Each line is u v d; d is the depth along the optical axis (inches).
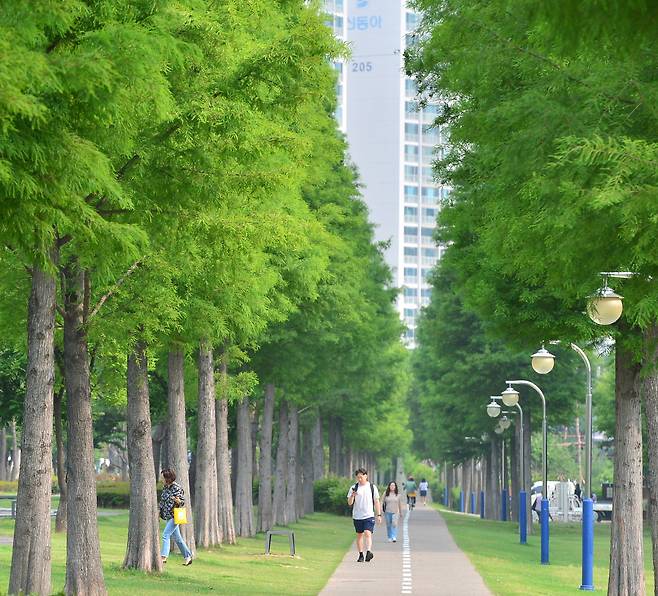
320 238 1403.8
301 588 991.0
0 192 454.0
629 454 938.1
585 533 1133.7
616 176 441.4
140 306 834.8
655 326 631.8
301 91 678.5
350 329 1785.2
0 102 410.3
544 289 948.0
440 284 2559.1
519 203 555.2
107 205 647.1
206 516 1380.4
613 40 371.2
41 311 636.1
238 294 986.7
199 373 1384.1
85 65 450.0
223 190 659.4
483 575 1173.7
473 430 2851.9
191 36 636.7
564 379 2591.0
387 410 3550.7
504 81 599.8
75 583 736.3
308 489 2930.6
